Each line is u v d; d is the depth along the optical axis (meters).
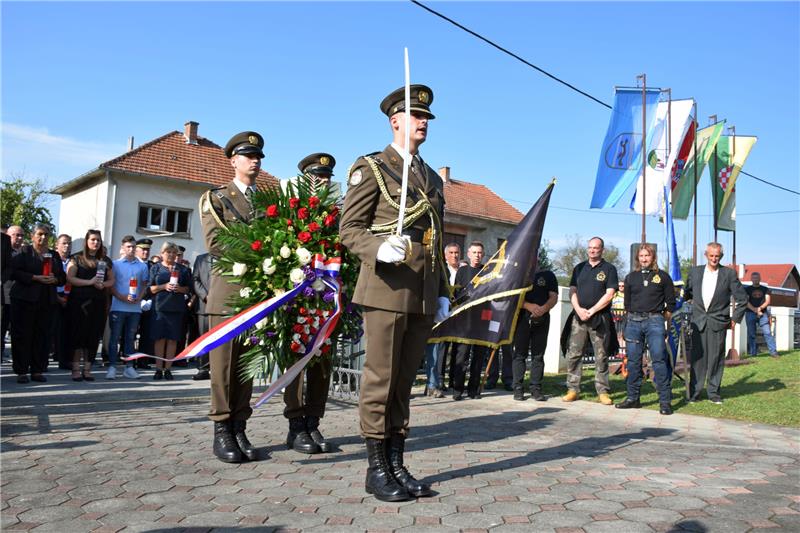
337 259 4.31
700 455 4.81
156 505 3.33
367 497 3.54
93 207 26.92
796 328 18.09
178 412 6.07
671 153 15.50
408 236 3.40
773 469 4.37
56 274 8.20
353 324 4.65
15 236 9.13
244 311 4.07
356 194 3.62
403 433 3.71
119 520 3.10
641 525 3.14
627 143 15.75
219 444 4.33
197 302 10.34
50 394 7.07
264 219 4.36
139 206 26.22
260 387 7.96
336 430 5.44
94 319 8.50
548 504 3.46
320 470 4.11
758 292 14.26
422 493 3.55
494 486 3.81
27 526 3.00
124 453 4.41
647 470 4.28
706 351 7.81
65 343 8.90
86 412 5.95
